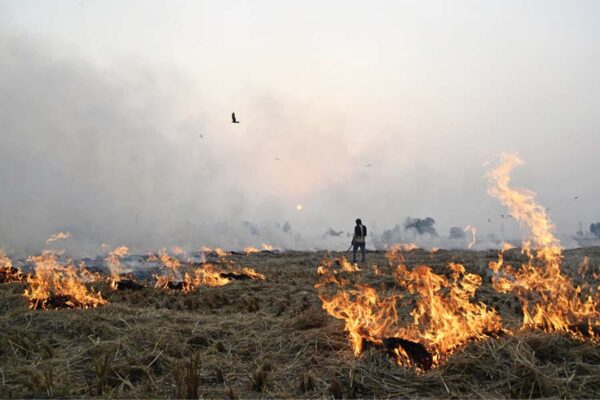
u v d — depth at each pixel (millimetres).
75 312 7305
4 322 6613
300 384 4645
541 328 6297
